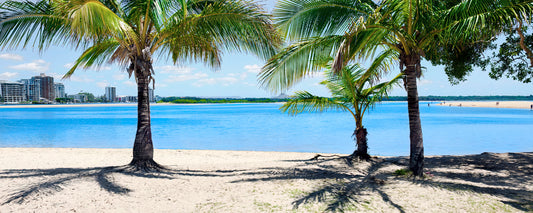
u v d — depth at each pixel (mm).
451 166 7934
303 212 4148
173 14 6754
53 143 16891
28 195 4828
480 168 7598
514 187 5402
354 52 5176
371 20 5293
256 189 5414
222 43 7051
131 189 5434
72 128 27062
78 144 16578
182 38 6742
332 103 8797
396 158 9383
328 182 5828
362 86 8719
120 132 23422
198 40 6859
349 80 8289
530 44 8570
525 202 4414
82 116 50938
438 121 32094
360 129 8828
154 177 6375
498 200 4516
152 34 7109
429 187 5141
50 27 6594
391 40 6148
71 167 8156
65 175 6453
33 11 6211
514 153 9602
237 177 6520
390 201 4480
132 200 4871
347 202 4469
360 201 4504
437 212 4039
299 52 5855
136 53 6875
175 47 7277
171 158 10523
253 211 4266
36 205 4496
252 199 4805
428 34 5773
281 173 6867
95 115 54781
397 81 8094
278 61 5930
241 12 6340
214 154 11516
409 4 5340
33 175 6504
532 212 4016
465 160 8773
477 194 4789
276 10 6203
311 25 6164
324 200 4605
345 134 21109
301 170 7215
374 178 5891
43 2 6184
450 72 9914
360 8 6012
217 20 6578
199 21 6559
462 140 16984
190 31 6551
